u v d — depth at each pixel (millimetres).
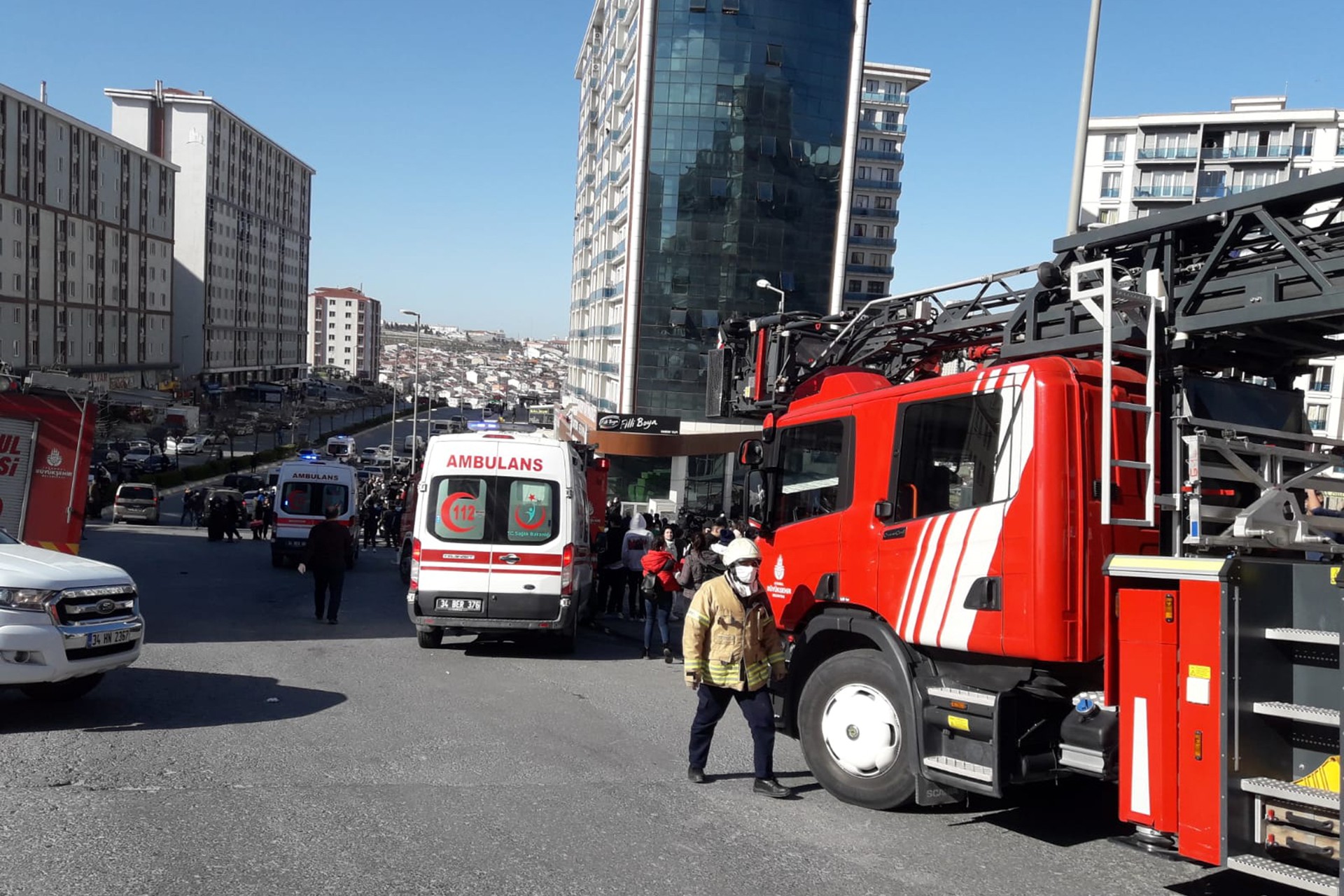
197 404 114625
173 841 5453
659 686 11344
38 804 5969
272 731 8086
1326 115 71688
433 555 12789
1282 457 6082
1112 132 76000
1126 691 5238
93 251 99750
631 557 17547
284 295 158375
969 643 6066
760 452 8195
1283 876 4531
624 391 58312
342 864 5242
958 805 6883
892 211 93750
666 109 56719
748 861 5578
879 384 7645
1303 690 4746
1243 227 5789
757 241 57250
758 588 7016
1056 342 6469
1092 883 5469
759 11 56438
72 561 8711
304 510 27719
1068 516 5750
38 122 89250
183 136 124000
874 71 93188
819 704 6918
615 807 6457
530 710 9477
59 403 12086
